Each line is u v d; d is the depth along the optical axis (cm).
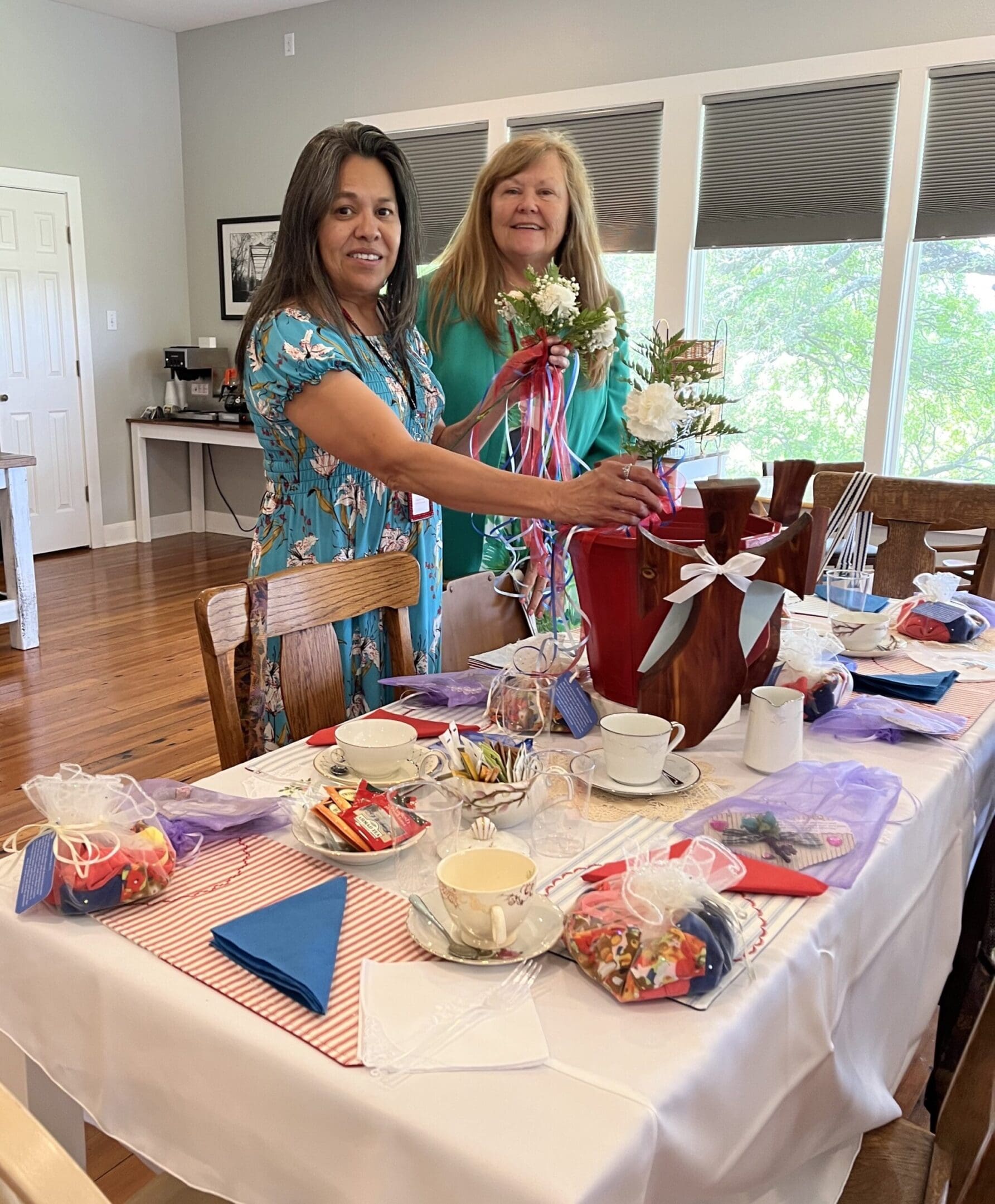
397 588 173
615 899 87
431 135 554
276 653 157
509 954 86
